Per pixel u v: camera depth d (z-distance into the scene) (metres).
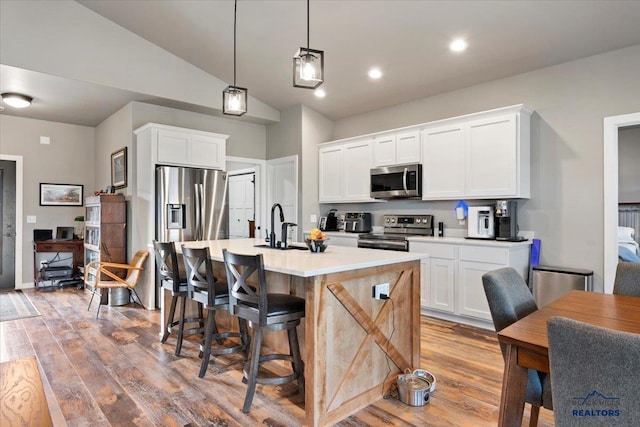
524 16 3.14
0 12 3.58
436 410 2.20
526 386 1.42
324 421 2.04
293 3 3.48
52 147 5.91
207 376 2.64
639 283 2.03
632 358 0.87
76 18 3.99
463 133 4.06
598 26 3.13
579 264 3.58
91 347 3.19
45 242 5.46
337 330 2.14
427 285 4.10
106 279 4.66
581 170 3.58
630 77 3.32
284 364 2.79
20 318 4.07
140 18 4.07
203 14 3.85
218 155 5.08
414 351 2.63
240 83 5.19
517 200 3.97
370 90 4.86
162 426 2.03
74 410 2.18
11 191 5.60
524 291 1.87
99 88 4.28
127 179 4.88
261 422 2.07
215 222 4.92
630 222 5.88
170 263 3.59
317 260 2.29
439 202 4.64
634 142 5.92
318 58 2.68
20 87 4.24
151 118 4.93
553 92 3.77
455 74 4.19
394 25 3.55
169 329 3.23
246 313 2.23
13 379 1.47
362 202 5.44
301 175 5.58
